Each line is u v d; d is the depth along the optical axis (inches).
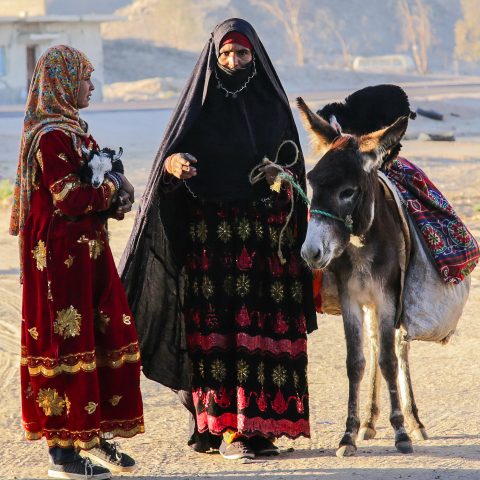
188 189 472.1
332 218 442.3
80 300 421.1
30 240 425.4
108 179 422.9
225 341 475.8
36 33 3996.1
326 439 509.4
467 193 1476.4
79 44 4119.1
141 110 3134.8
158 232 478.6
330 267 487.2
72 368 420.8
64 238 420.2
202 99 461.1
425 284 497.0
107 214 436.1
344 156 445.7
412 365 655.8
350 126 527.2
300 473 449.7
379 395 520.4
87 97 434.3
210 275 473.7
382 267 474.9
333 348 705.0
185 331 484.4
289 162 479.2
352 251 473.1
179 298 485.4
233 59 455.5
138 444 506.0
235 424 477.7
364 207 452.1
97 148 441.7
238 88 463.5
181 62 7076.8
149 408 573.3
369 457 473.1
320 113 530.6
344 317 485.4
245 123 465.4
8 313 826.2
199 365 478.9
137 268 475.2
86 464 434.3
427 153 2059.5
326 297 506.9
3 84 3944.4
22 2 4362.7
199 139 465.4
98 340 433.4
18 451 496.1
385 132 450.6
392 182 504.4
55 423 426.9
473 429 521.0
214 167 466.3
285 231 479.5
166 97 4616.1
